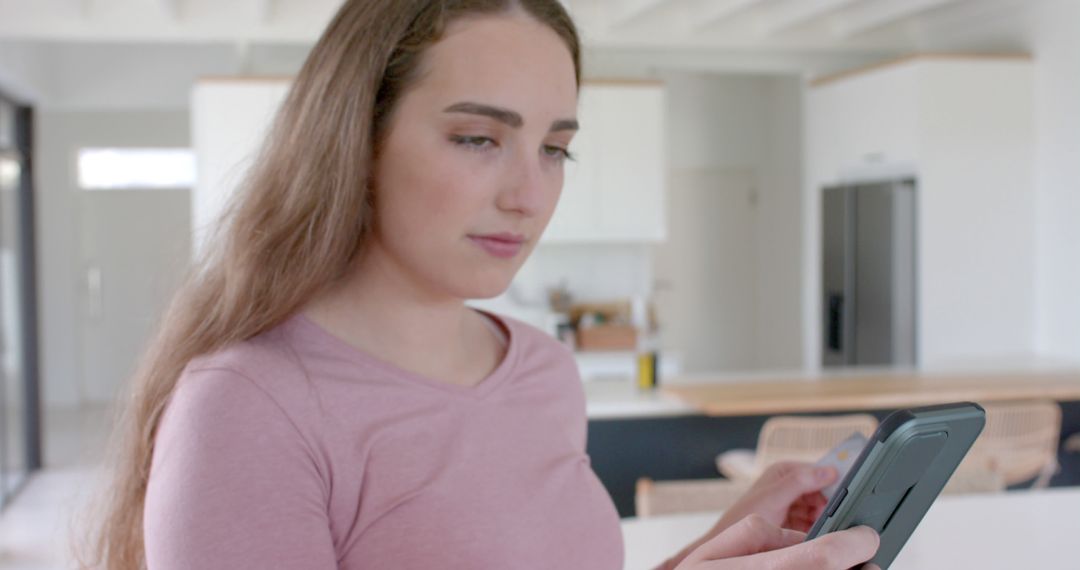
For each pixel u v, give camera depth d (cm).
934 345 578
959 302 581
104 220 909
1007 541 185
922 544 183
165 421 80
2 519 540
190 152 908
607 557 97
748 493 109
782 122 810
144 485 91
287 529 76
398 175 84
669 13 615
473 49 82
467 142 83
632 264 640
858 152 620
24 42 623
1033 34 583
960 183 575
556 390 103
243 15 561
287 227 85
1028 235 589
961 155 574
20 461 645
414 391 87
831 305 641
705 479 434
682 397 422
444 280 85
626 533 196
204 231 94
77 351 897
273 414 79
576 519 94
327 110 85
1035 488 414
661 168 599
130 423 92
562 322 614
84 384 912
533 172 83
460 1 83
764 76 838
